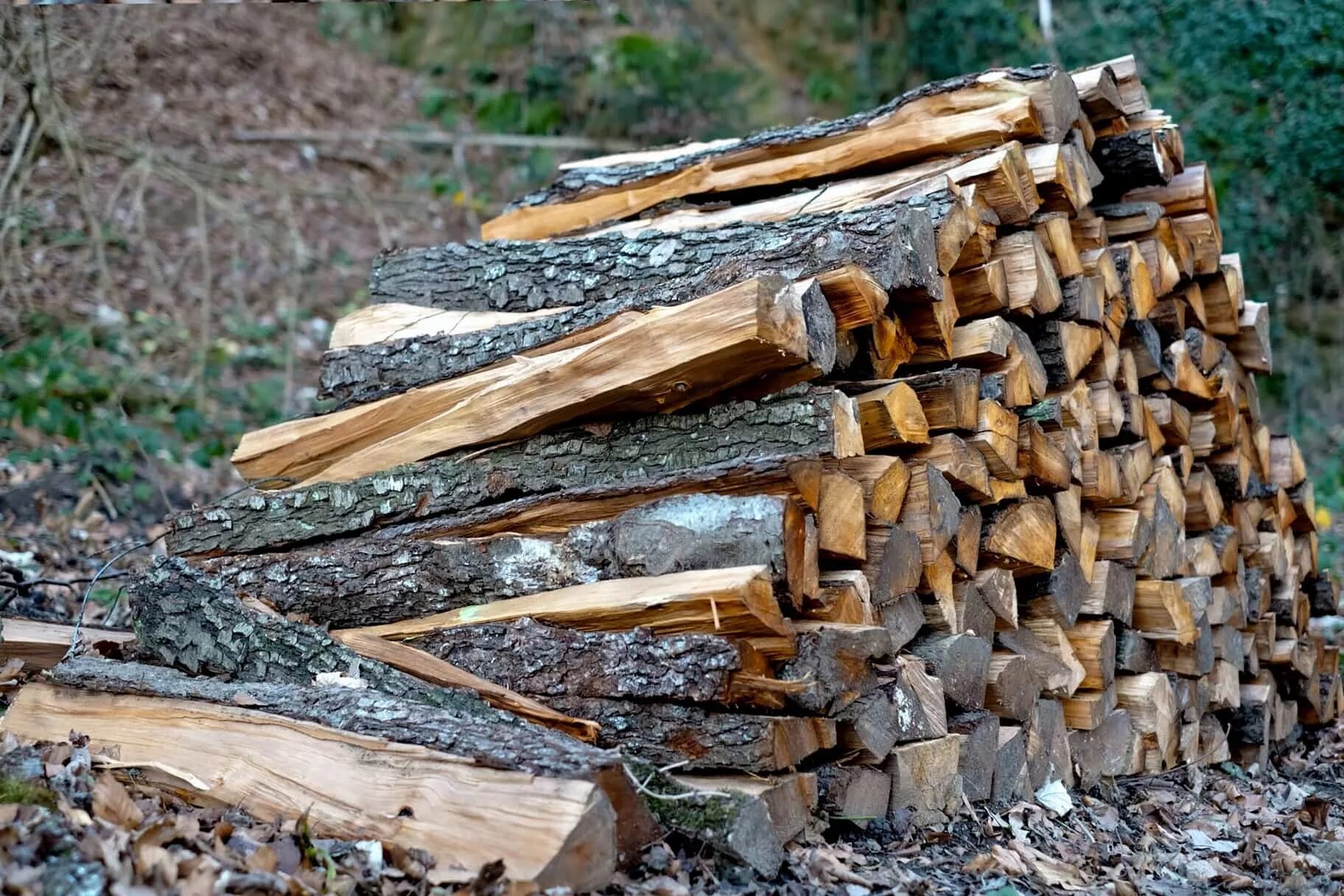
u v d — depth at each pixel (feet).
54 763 9.36
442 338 12.83
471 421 11.12
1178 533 14.74
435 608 10.87
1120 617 13.53
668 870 8.39
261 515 12.50
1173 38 32.55
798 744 9.02
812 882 8.75
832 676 8.99
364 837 8.28
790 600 9.09
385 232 30.89
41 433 20.81
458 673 10.07
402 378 13.06
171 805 9.14
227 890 7.14
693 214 14.08
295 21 38.45
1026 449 11.82
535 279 13.11
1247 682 16.98
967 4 35.01
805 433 9.50
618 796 8.18
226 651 11.09
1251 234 31.99
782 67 37.78
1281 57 31.48
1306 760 17.40
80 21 27.48
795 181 13.57
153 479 20.93
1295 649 17.42
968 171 11.91
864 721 9.52
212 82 34.04
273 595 11.76
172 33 34.68
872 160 12.96
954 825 10.42
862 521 9.71
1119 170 14.42
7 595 15.08
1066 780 12.61
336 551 11.54
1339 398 32.78
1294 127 31.58
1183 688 14.66
